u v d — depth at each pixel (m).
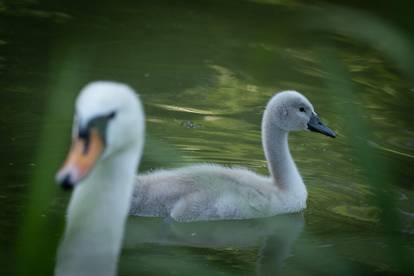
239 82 17.34
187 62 18.19
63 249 7.21
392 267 10.35
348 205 12.73
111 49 18.50
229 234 11.69
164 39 19.56
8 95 15.37
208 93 16.58
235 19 21.64
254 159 13.98
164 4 22.39
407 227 11.46
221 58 18.66
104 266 7.23
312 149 14.79
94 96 6.63
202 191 12.03
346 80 5.60
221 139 14.49
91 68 17.19
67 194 11.76
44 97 15.41
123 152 7.01
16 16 20.20
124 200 7.19
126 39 19.28
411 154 14.60
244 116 15.55
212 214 12.03
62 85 6.30
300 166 13.98
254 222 12.26
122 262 10.04
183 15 21.58
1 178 11.98
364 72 18.92
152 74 17.27
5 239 10.12
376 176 5.23
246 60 18.66
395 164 14.02
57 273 7.20
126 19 20.75
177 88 16.67
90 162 6.32
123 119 6.77
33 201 4.69
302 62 18.94
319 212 12.57
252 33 20.62
